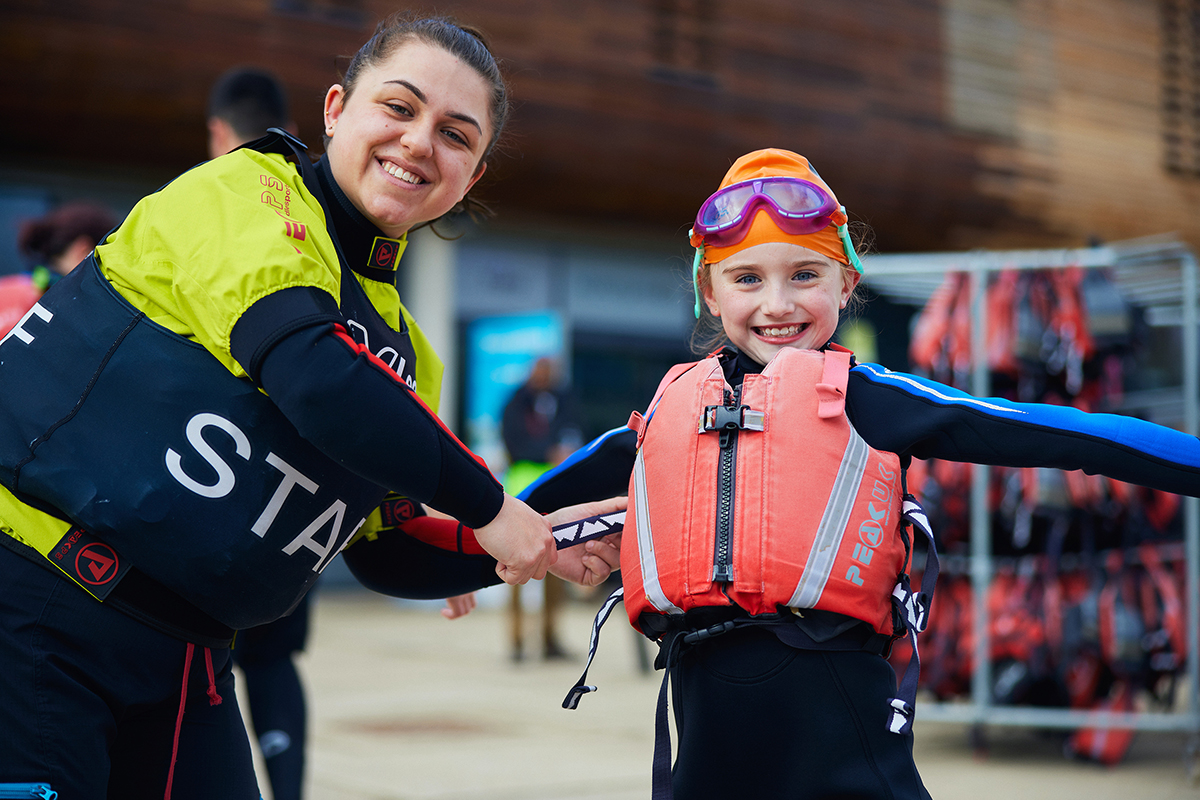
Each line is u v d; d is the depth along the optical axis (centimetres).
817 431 159
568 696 174
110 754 158
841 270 175
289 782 268
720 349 181
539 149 900
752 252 167
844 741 153
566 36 908
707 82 975
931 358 445
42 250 301
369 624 866
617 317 1160
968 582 436
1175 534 434
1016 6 1140
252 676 275
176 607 154
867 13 1050
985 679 418
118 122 753
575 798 348
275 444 152
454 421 1054
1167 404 452
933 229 1116
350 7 814
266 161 160
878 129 1055
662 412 171
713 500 159
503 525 154
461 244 1061
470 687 578
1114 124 1208
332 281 154
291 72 787
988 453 155
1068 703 426
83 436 149
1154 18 1238
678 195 988
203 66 757
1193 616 398
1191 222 1270
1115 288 422
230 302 145
